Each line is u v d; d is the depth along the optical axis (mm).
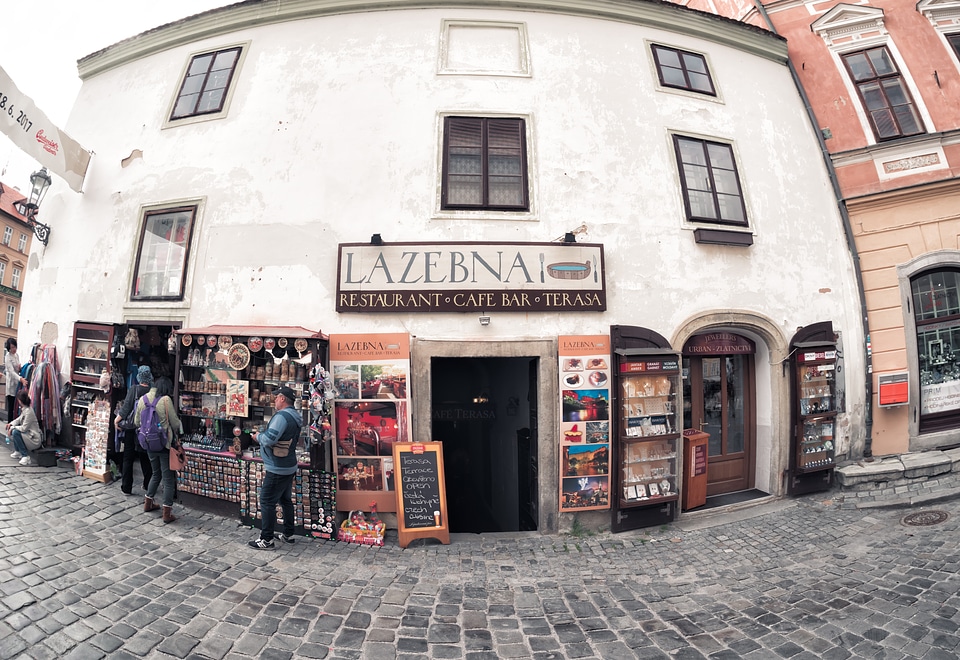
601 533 5938
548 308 6023
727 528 5973
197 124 6922
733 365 7281
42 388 7102
